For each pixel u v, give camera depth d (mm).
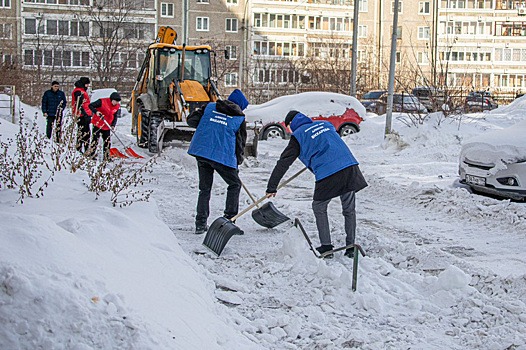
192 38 64250
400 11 70750
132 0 60469
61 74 50094
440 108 22672
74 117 10781
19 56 45906
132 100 20297
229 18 65250
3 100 22297
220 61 52344
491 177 10633
